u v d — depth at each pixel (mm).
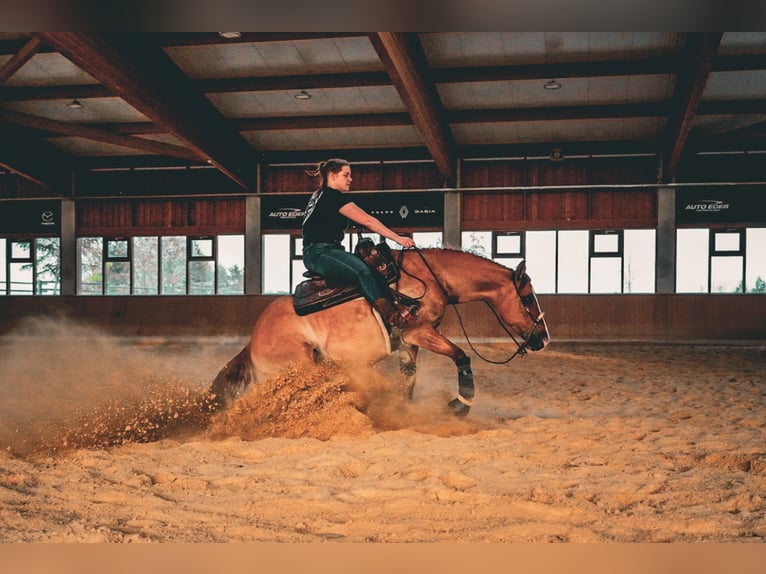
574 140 21188
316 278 5484
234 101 19594
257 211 22844
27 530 2949
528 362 11781
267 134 21609
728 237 20625
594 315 17328
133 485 3740
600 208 21312
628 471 4047
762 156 20562
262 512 3285
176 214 23484
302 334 5477
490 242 21844
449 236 21812
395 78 15758
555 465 4199
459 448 4609
